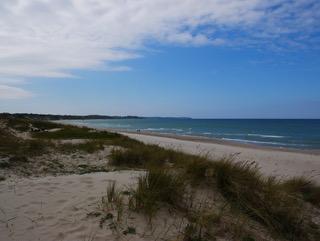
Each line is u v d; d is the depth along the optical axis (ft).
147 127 261.24
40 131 84.69
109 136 73.77
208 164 20.10
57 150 39.45
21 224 13.61
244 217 16.12
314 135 152.56
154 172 17.49
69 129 86.94
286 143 107.76
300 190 23.29
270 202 17.57
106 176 22.00
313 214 19.45
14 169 26.40
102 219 14.02
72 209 15.17
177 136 130.72
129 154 34.96
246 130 205.67
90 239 12.58
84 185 19.21
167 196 16.08
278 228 16.03
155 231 13.62
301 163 51.80
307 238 16.20
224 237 14.11
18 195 17.24
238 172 19.74
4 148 33.30
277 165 47.47
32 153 33.68
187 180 18.79
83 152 40.04
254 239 14.56
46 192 17.78
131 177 21.44
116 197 15.78
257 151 67.97
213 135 150.10
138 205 15.14
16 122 96.17
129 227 13.58
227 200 17.61
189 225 14.19
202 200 17.04
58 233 12.94
